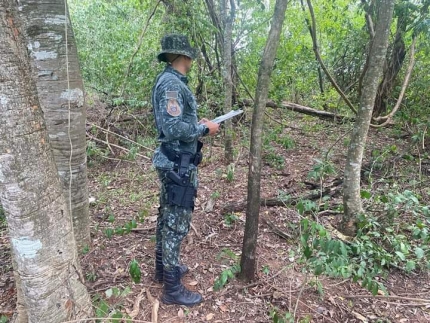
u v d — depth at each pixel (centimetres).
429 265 257
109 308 230
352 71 707
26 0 234
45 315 178
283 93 661
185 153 223
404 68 613
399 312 241
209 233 330
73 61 258
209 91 579
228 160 504
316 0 684
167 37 220
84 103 274
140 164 492
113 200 411
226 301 246
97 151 503
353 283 266
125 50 558
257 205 241
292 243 310
